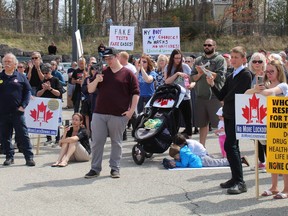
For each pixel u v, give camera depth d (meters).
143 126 9.32
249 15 43.97
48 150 10.74
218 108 9.50
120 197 6.99
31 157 9.14
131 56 14.69
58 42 37.03
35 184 7.74
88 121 11.47
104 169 8.77
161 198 6.92
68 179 8.06
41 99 10.11
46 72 10.91
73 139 9.24
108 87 8.01
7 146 9.21
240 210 6.31
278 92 6.63
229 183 7.36
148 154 9.66
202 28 39.47
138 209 6.43
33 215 6.24
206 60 9.47
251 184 7.58
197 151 9.00
